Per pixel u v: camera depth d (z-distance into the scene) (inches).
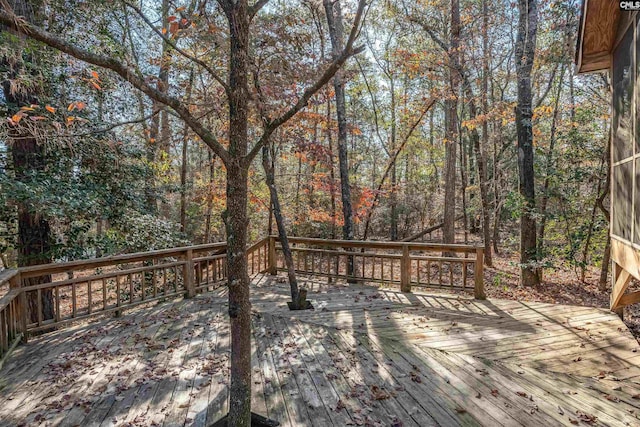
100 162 240.7
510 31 357.4
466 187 532.1
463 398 114.1
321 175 360.8
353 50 93.2
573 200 320.8
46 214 199.2
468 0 432.5
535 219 316.8
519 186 319.3
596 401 112.2
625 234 155.3
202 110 189.5
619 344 153.3
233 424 91.4
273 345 156.3
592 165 311.6
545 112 339.9
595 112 300.4
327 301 221.8
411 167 642.8
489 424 101.1
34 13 178.2
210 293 240.8
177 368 134.6
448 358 142.1
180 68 242.4
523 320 184.1
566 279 344.5
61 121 200.4
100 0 209.0
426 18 385.1
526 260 318.3
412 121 403.9
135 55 256.4
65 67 199.3
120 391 118.6
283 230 210.8
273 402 112.5
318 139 412.8
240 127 90.7
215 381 124.9
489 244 433.1
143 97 217.3
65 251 233.9
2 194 180.5
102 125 227.5
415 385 122.1
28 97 194.5
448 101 414.9
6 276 143.9
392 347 153.1
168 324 182.5
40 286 166.6
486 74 370.0
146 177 280.5
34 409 108.6
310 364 138.0
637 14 134.8
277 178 511.5
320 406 110.2
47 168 219.5
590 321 180.9
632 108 142.4
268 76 150.3
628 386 120.6
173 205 506.3
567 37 281.7
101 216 238.1
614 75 171.9
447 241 427.2
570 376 127.5
